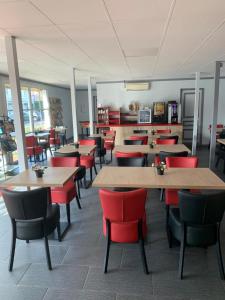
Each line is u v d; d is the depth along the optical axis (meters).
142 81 9.36
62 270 2.25
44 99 9.92
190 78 9.02
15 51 3.46
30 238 2.21
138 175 2.62
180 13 2.65
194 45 4.07
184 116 9.40
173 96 9.31
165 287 2.01
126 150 4.11
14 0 2.21
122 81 9.45
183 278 2.11
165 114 9.26
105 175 2.64
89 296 1.93
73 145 5.01
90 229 3.02
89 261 2.38
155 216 3.32
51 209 2.49
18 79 3.52
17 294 1.97
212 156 5.45
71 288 2.02
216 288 1.99
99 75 7.84
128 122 9.59
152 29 3.18
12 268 2.29
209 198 1.80
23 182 2.49
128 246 2.62
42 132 8.70
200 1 2.34
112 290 1.99
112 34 3.36
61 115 11.70
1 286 2.06
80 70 6.65
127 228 2.07
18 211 2.08
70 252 2.54
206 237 2.00
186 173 2.68
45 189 2.11
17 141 3.62
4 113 6.69
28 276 2.18
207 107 9.14
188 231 2.01
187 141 9.56
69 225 3.11
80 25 2.95
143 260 2.16
